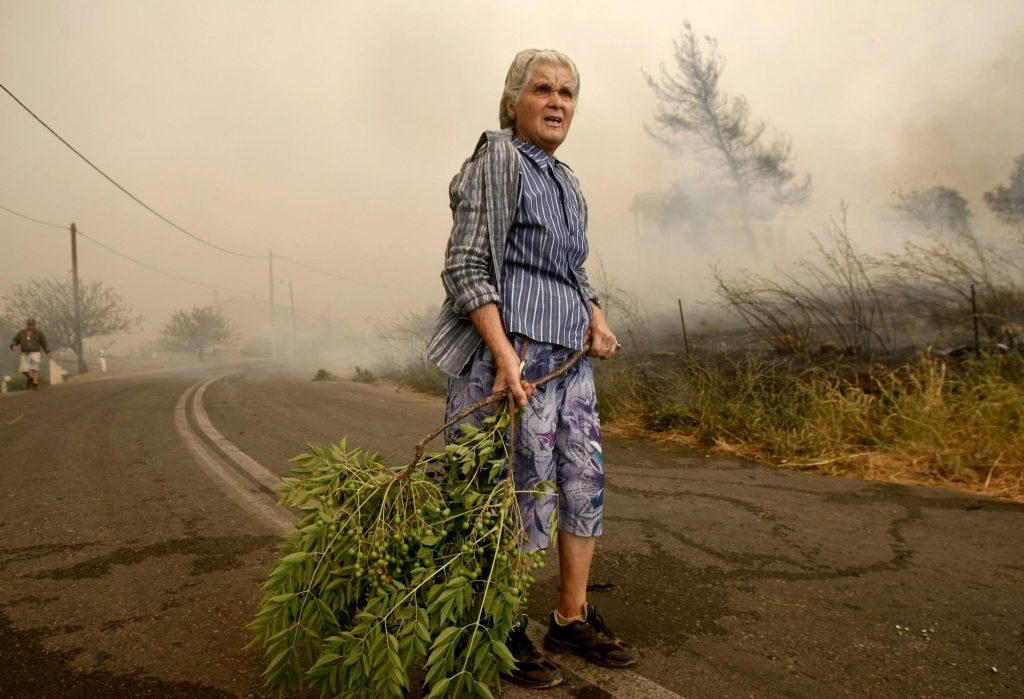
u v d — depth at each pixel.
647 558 2.92
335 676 1.63
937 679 1.94
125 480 4.43
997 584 2.62
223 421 7.32
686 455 5.09
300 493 1.75
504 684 1.90
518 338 1.87
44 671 1.98
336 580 1.70
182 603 2.47
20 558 2.96
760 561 2.88
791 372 6.41
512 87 2.01
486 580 1.69
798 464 4.65
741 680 1.93
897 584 2.63
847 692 1.87
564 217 1.97
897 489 4.02
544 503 1.88
